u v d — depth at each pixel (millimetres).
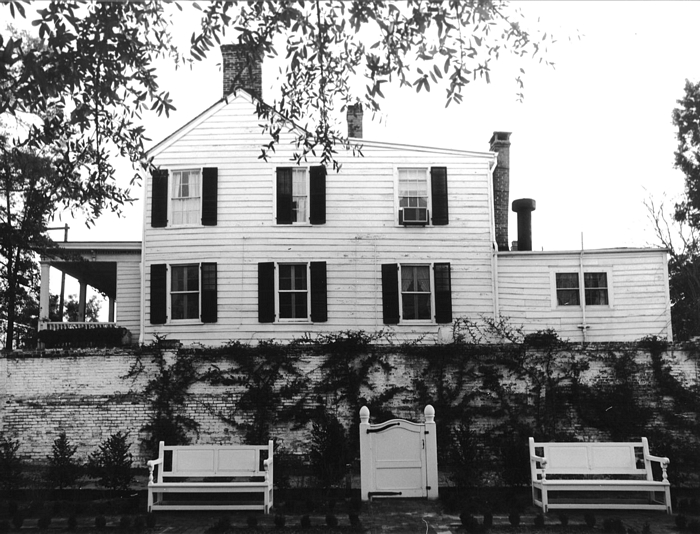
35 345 31891
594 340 23922
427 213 24422
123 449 16047
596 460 14258
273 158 24281
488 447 18766
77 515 13406
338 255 23969
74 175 17062
